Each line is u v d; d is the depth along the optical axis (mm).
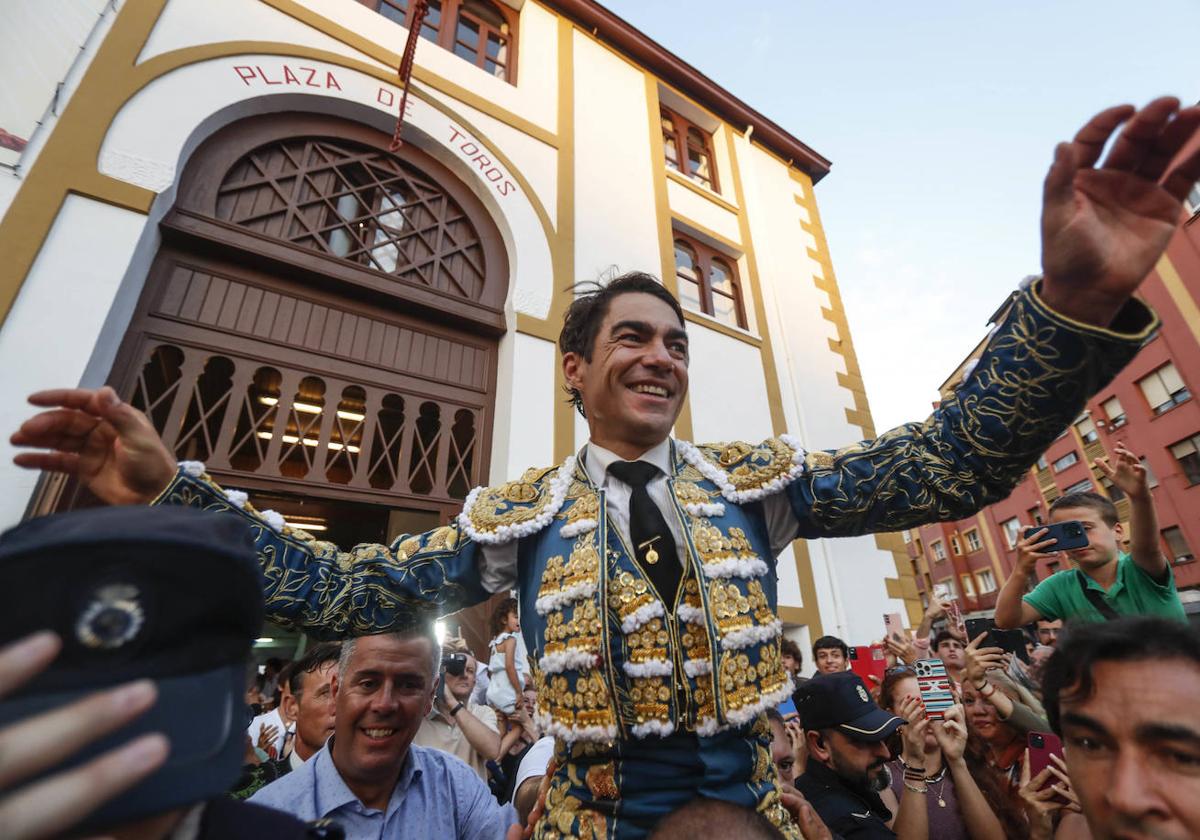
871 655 4699
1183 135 723
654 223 6742
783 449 1113
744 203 8219
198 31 4398
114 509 551
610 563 973
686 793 849
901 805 2037
